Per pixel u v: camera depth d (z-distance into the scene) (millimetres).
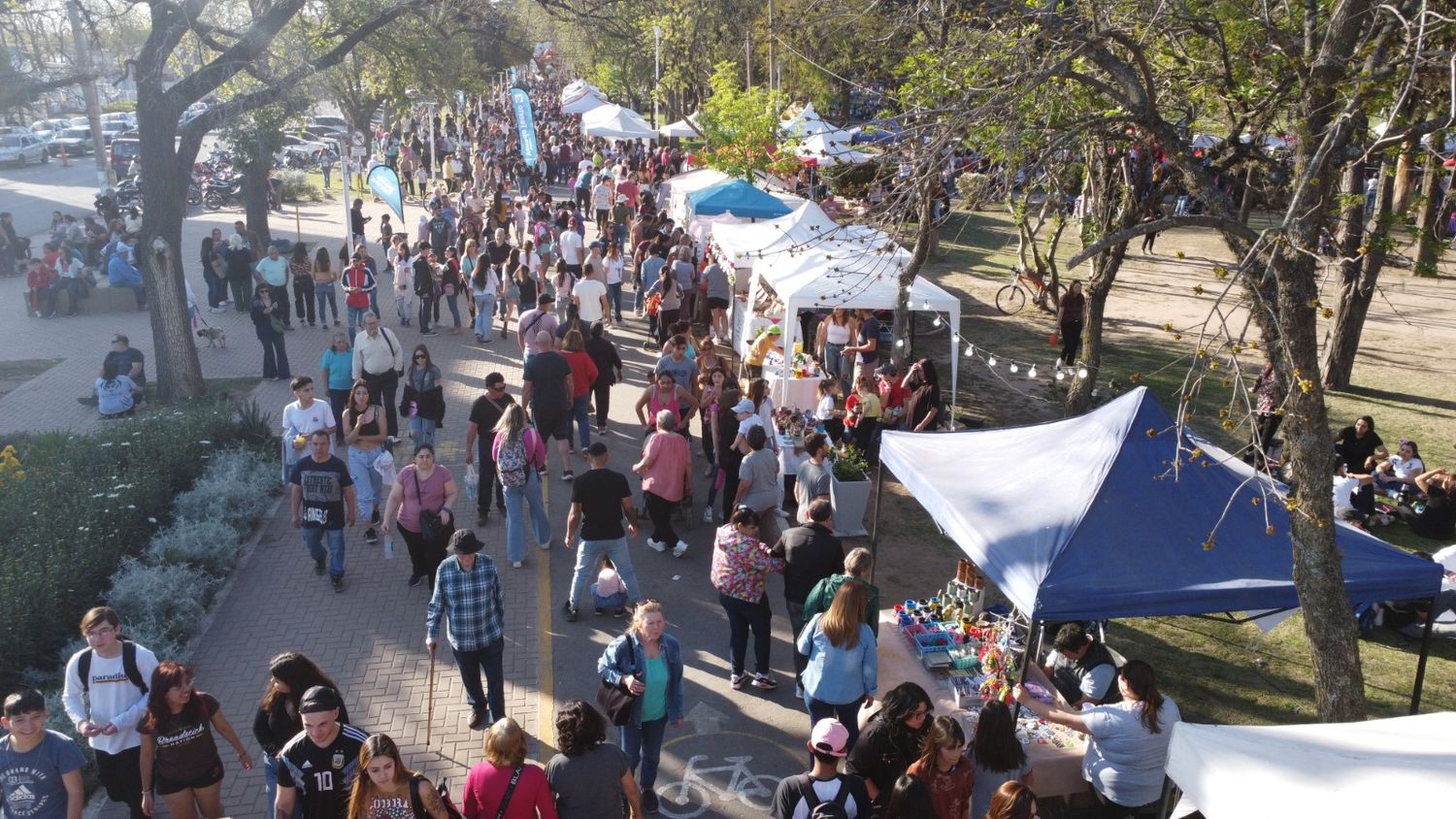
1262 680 9070
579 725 5488
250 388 16422
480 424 11250
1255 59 8719
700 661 8875
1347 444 13422
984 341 20062
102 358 18578
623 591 9555
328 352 13227
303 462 9703
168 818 6762
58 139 51844
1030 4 8945
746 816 6992
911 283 13938
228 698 8172
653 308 18375
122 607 9125
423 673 8594
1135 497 7039
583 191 32531
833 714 7000
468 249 19531
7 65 16062
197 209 34938
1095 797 6840
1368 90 6051
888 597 10125
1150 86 7418
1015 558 6746
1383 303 24078
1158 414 7492
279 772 5492
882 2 10836
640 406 12039
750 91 23922
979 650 7840
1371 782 4465
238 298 21562
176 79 19344
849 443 12438
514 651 8938
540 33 50000
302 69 15523
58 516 10039
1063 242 28719
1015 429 8500
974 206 8570
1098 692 7168
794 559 8070
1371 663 9453
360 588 10047
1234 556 6773
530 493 10531
